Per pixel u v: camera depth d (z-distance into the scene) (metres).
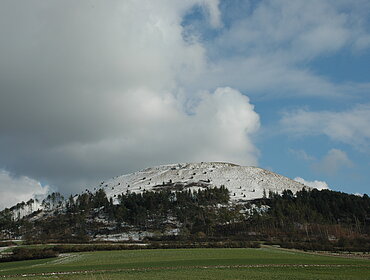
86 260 87.44
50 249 105.25
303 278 59.75
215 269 71.25
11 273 69.19
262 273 65.69
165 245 118.38
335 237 156.62
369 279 58.97
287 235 160.38
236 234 166.12
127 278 59.69
